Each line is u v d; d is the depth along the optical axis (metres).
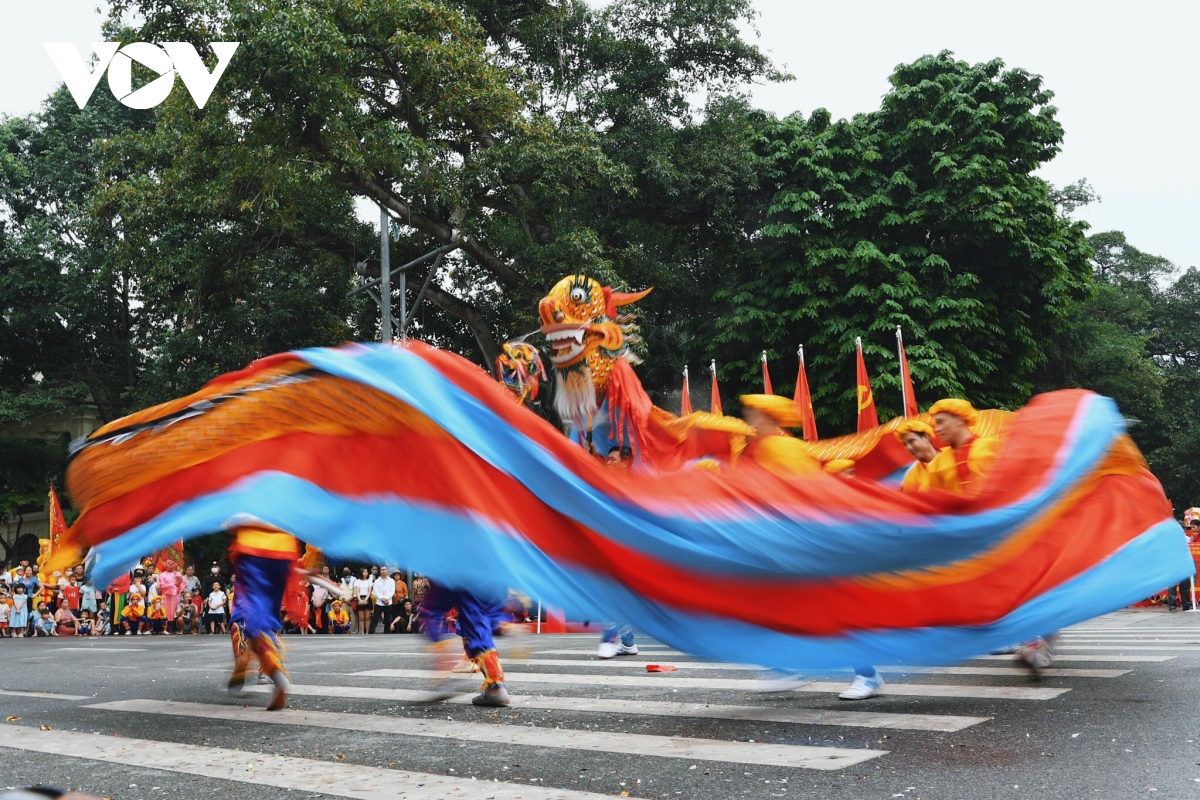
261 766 4.85
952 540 6.04
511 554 5.79
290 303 28.27
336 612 21.88
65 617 24.69
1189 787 3.89
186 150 22.58
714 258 28.20
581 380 9.07
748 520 5.83
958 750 4.66
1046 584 6.40
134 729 6.07
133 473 6.41
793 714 5.81
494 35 28.25
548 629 15.11
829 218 26.16
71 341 37.19
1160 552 6.80
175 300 28.56
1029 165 26.58
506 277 25.84
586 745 5.12
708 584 5.83
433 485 5.98
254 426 6.29
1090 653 8.77
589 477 5.94
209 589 24.23
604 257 26.05
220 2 21.31
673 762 4.64
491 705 6.59
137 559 6.23
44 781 4.65
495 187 24.52
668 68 27.77
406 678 8.46
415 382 6.02
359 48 22.30
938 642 6.00
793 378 26.16
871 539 5.88
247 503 5.99
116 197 23.89
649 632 5.86
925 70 26.98
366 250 28.48
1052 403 7.29
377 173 24.81
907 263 25.47
